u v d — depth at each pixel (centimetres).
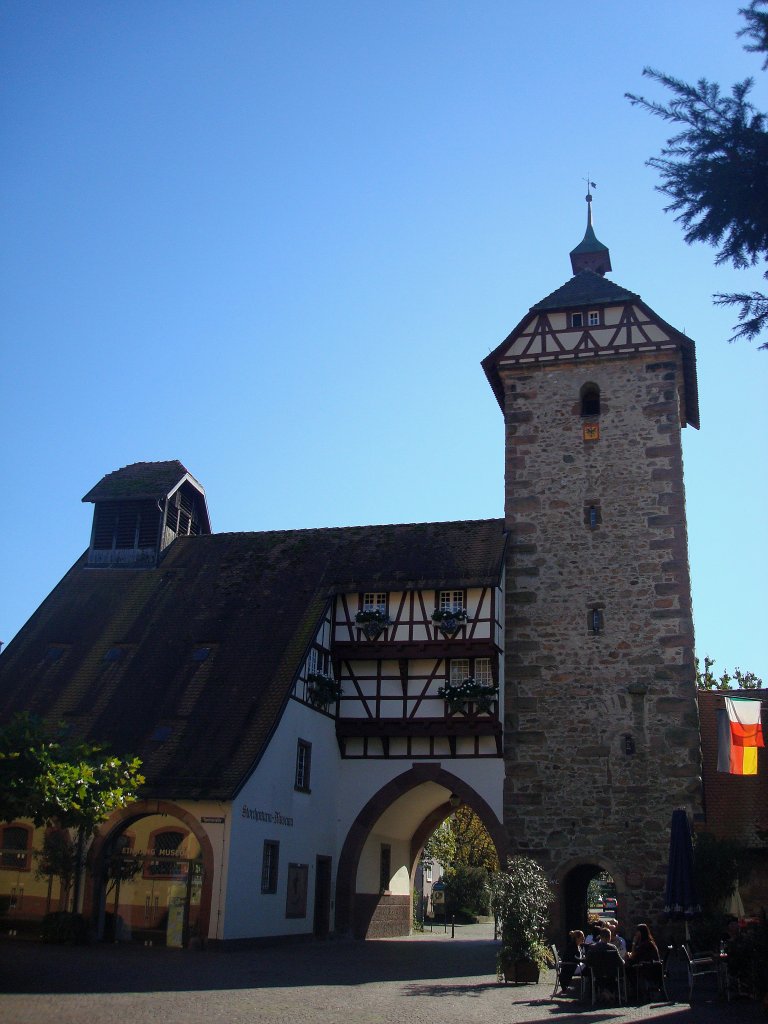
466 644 2730
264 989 1623
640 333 2788
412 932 3447
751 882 2236
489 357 2889
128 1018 1250
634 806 2414
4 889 2461
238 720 2492
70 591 3162
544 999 1630
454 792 2730
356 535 3178
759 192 954
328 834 2766
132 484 3300
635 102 973
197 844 2345
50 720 2648
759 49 936
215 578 3092
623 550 2625
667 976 1919
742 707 2334
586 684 2536
